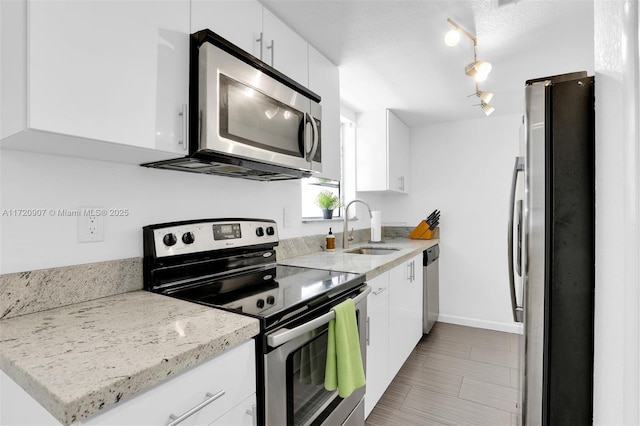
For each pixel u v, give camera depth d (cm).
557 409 102
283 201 212
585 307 98
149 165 129
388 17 162
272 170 148
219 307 104
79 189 113
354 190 320
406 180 355
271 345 92
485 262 335
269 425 94
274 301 111
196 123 113
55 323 90
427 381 225
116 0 93
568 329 100
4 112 85
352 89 257
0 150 96
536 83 104
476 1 149
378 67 216
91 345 74
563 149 100
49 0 80
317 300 119
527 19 162
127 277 124
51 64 80
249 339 91
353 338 127
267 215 198
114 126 92
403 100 283
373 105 296
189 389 73
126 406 62
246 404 88
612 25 59
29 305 98
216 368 80
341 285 135
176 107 109
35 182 103
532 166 104
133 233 128
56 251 107
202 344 75
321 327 119
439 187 357
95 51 88
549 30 172
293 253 216
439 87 253
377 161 309
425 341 296
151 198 135
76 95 84
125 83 95
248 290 127
